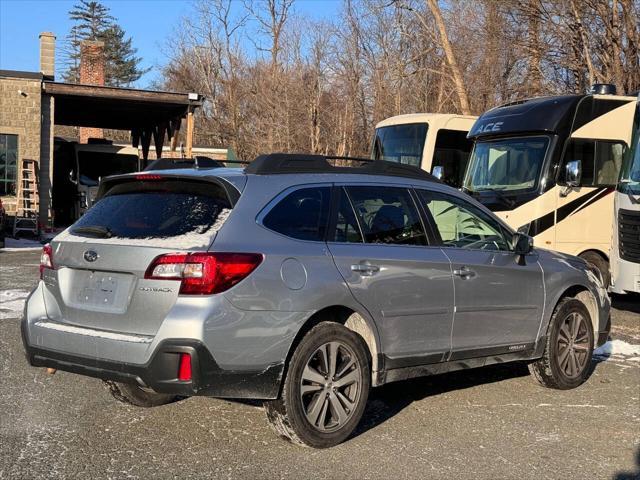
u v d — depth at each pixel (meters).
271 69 38.28
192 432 5.17
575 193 11.09
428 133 15.20
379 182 5.53
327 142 35.50
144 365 4.37
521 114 11.62
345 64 34.59
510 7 20.88
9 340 7.78
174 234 4.62
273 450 4.85
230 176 4.88
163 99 24.42
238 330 4.43
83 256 4.81
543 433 5.38
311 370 4.78
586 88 20.56
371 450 4.92
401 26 30.56
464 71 25.00
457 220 5.93
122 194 5.19
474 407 6.00
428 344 5.46
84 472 4.39
